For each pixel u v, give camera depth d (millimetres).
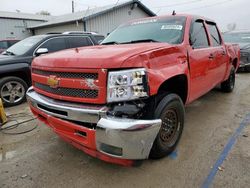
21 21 23266
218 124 3961
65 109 2365
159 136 2650
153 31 3570
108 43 3719
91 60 2230
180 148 3139
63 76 2449
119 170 2699
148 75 2211
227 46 5086
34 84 3076
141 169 2693
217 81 4664
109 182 2492
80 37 6863
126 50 2416
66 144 3381
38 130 3941
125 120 2104
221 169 2641
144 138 2162
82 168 2762
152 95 2295
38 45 5840
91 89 2219
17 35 23234
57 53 2936
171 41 3205
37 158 3020
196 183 2422
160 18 3871
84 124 2312
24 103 5566
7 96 5324
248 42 9930
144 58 2262
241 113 4492
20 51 5758
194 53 3238
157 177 2547
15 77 5359
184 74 2908
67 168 2771
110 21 18984
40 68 2783
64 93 2465
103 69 2129
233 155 2936
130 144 2109
